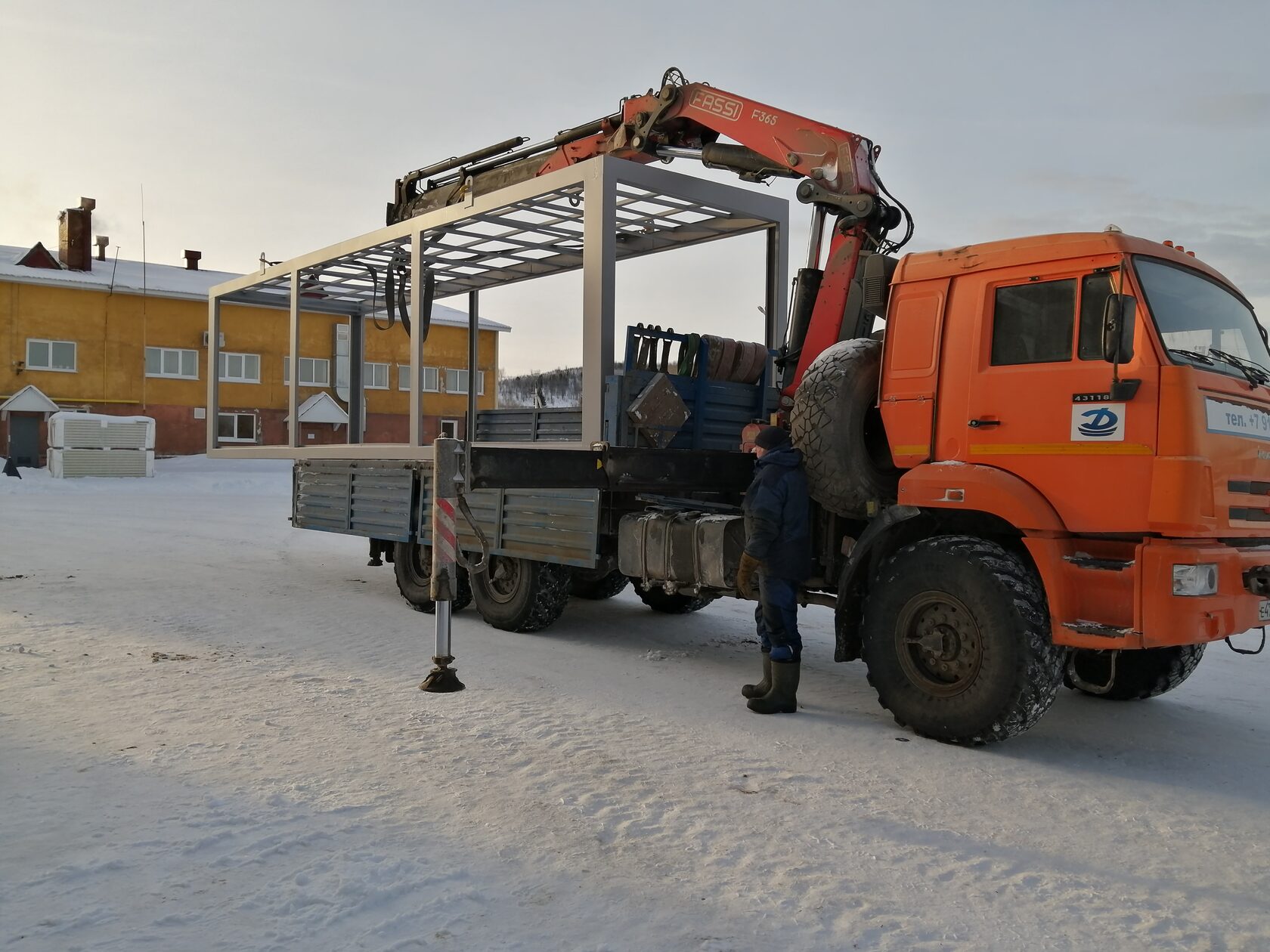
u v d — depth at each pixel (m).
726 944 2.78
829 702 5.86
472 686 5.80
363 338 13.44
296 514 10.66
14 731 4.55
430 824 3.56
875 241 6.73
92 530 14.86
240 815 3.55
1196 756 4.93
